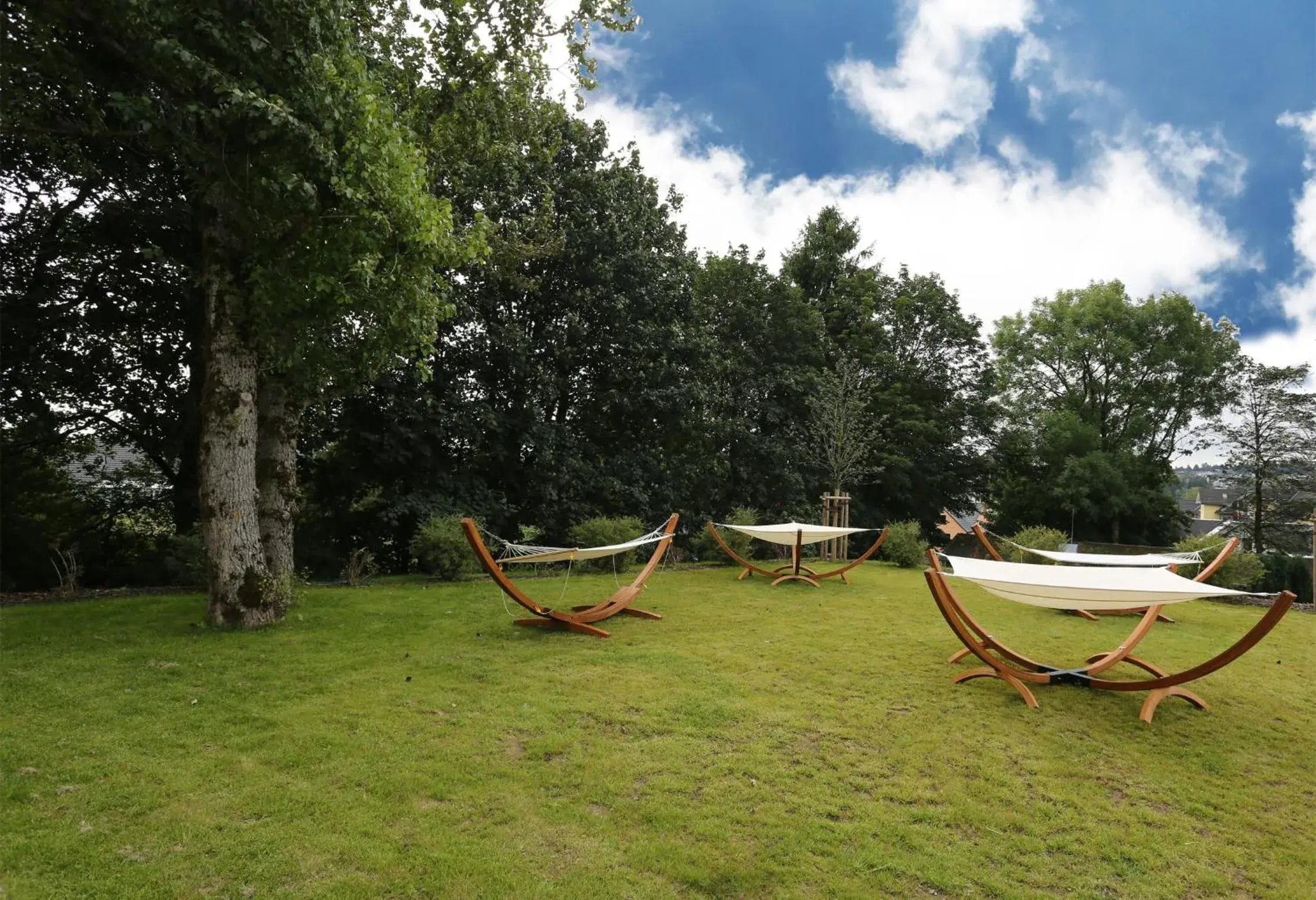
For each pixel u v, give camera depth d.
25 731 4.58
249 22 6.46
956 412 24.72
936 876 3.15
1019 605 10.14
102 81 7.72
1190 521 30.38
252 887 2.95
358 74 7.22
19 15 6.55
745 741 4.66
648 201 18.00
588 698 5.46
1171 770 4.40
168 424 12.51
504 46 10.12
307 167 7.01
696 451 19.03
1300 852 3.50
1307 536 25.66
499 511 15.30
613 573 13.02
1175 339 31.22
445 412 14.11
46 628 7.47
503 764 4.22
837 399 18.86
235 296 7.50
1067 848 3.46
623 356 17.48
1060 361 33.22
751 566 12.80
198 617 8.12
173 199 10.88
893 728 4.93
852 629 8.16
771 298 21.44
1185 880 3.22
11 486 12.72
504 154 12.07
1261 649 7.64
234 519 7.66
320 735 4.61
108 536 14.47
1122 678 6.30
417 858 3.19
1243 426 27.81
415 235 7.41
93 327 11.38
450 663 6.39
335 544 15.03
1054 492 28.56
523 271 15.65
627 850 3.31
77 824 3.42
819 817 3.67
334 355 8.68
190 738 4.54
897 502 24.97
